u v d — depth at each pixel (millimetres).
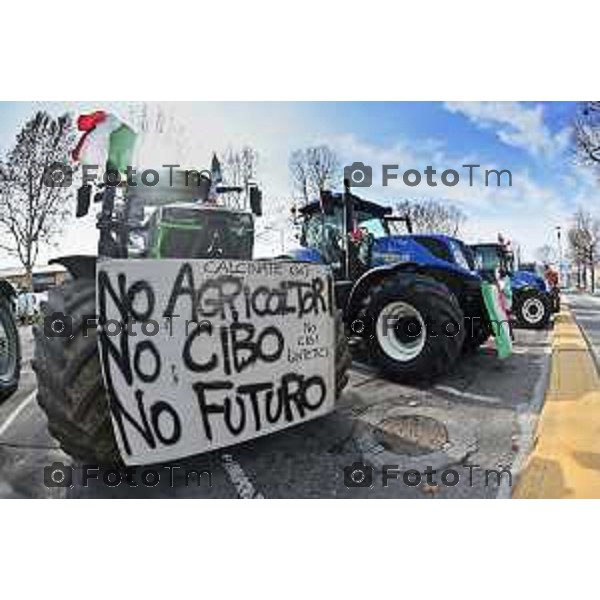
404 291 4805
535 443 3352
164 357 2766
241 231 4328
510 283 9656
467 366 5656
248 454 3377
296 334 3340
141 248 4172
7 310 4809
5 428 4215
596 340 7465
